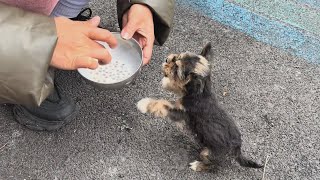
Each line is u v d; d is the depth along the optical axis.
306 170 0.57
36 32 0.44
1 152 0.58
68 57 0.45
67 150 0.58
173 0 0.57
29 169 0.56
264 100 0.64
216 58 0.68
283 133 0.60
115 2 0.73
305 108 0.63
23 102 0.47
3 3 0.46
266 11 0.73
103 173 0.56
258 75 0.66
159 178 0.56
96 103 0.62
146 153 0.58
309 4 0.74
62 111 0.58
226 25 0.72
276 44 0.70
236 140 0.53
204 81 0.51
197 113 0.52
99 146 0.59
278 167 0.58
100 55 0.47
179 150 0.59
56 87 0.61
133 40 0.55
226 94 0.64
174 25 0.71
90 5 0.72
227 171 0.57
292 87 0.65
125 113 0.62
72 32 0.46
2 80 0.44
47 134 0.59
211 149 0.53
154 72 0.66
